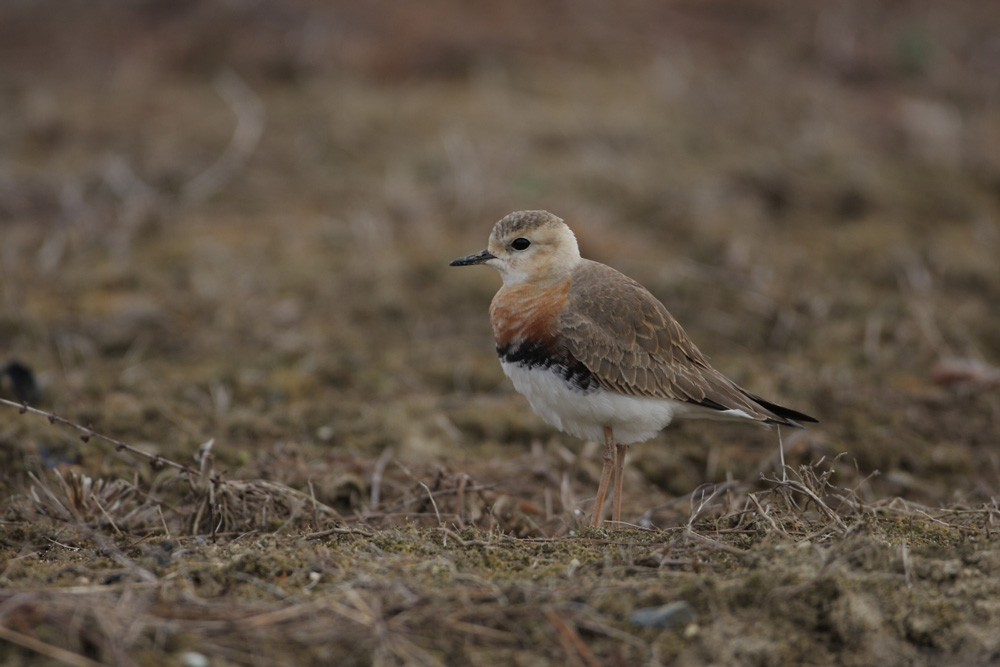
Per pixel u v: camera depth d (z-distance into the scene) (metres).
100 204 16.83
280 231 16.30
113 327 13.41
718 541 7.47
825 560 6.81
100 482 9.04
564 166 18.00
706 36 24.81
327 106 20.31
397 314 14.30
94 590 6.39
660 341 9.08
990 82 23.83
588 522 9.08
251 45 22.53
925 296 15.18
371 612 6.21
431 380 12.92
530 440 11.59
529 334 9.03
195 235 16.11
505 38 23.12
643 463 10.99
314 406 11.80
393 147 18.89
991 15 27.38
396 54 22.25
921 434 11.73
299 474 9.98
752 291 14.97
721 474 10.90
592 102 20.78
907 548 7.01
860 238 16.66
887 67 24.05
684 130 19.94
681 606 6.31
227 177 17.81
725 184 17.91
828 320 14.52
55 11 25.09
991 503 8.86
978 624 6.31
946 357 13.55
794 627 6.30
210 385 12.20
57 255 15.34
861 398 12.31
